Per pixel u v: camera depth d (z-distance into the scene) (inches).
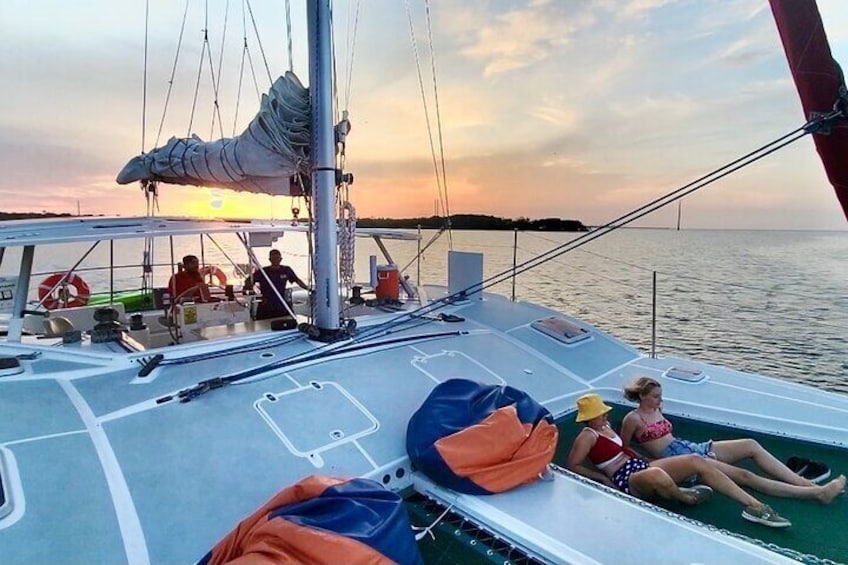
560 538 83.0
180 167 174.7
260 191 177.6
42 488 80.9
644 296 665.6
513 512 90.6
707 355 445.1
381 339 153.3
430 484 100.2
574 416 139.6
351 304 194.7
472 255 210.7
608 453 113.8
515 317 190.1
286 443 101.4
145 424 99.9
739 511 103.1
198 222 156.9
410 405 121.2
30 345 127.3
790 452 125.1
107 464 88.3
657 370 164.9
